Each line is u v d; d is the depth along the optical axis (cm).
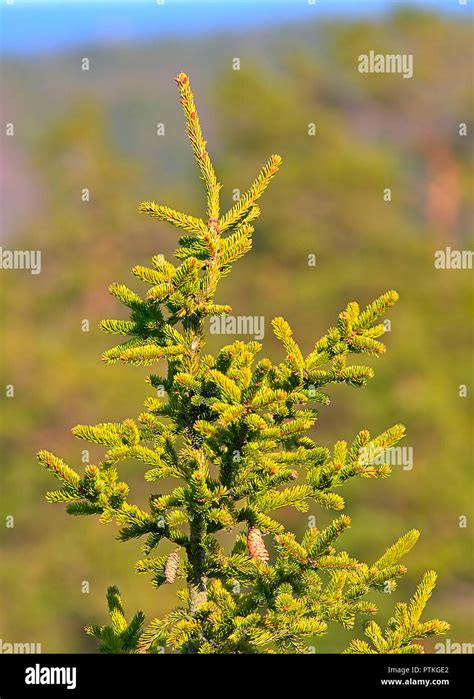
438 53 3709
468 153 3616
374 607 456
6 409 2603
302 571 442
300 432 448
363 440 452
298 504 457
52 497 457
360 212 3253
